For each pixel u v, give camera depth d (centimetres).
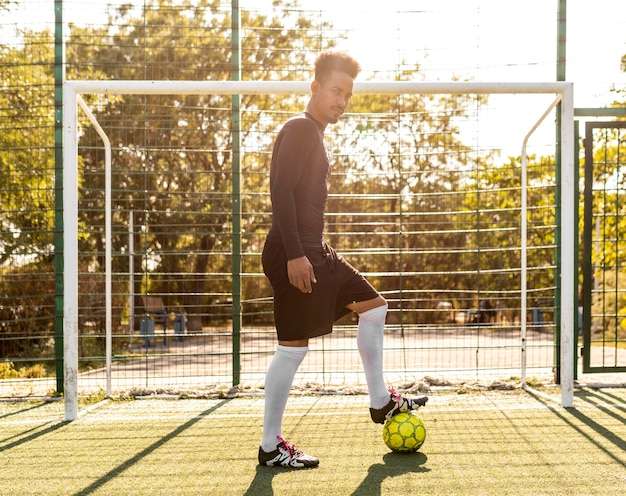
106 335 486
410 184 819
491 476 256
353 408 421
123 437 342
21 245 704
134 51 959
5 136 674
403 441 289
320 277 272
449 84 399
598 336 1034
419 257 995
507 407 415
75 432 357
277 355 277
